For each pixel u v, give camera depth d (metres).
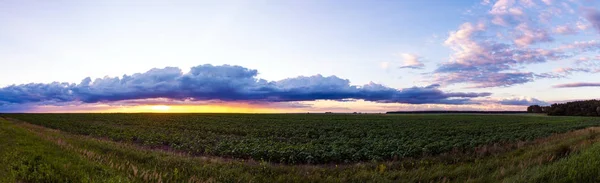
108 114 95.69
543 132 35.44
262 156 19.39
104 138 31.31
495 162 14.77
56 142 20.50
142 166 13.98
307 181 12.55
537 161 13.41
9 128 31.08
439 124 55.31
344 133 36.75
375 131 38.16
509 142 26.06
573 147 16.59
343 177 12.86
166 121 60.75
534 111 166.62
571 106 127.88
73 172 11.38
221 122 58.00
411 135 33.25
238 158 19.91
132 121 60.06
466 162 16.58
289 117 82.25
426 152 20.19
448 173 12.76
